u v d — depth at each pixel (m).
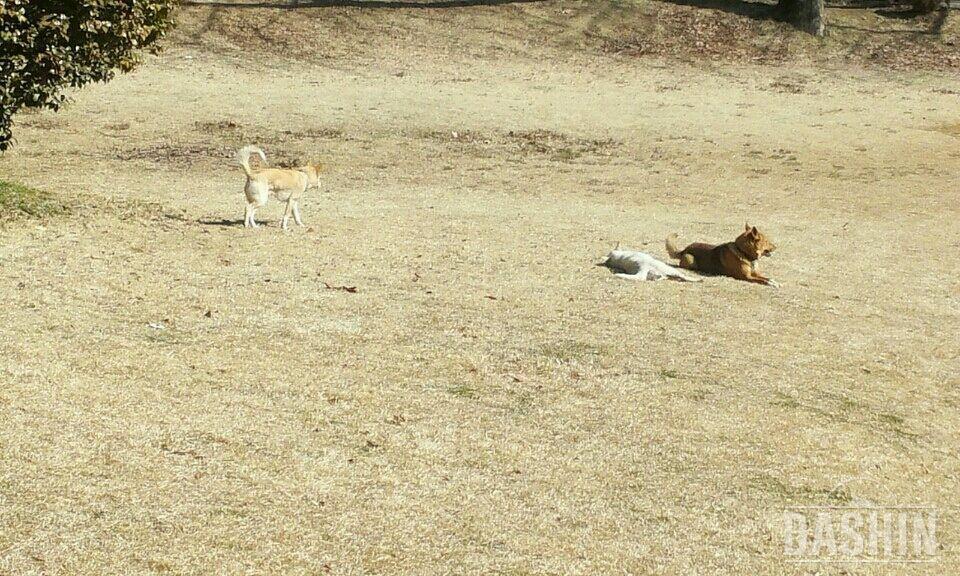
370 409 8.52
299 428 8.05
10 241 12.64
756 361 10.22
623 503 7.30
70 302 10.49
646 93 29.59
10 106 13.46
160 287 11.25
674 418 8.73
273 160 22.12
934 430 9.02
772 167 22.97
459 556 6.47
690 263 13.62
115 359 9.09
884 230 17.56
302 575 6.16
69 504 6.71
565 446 8.11
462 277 12.52
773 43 35.59
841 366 10.29
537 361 9.80
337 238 14.30
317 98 27.31
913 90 31.19
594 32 36.09
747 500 7.48
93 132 23.50
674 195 20.48
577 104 27.88
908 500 7.76
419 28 35.53
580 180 21.56
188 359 9.26
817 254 15.30
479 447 7.98
